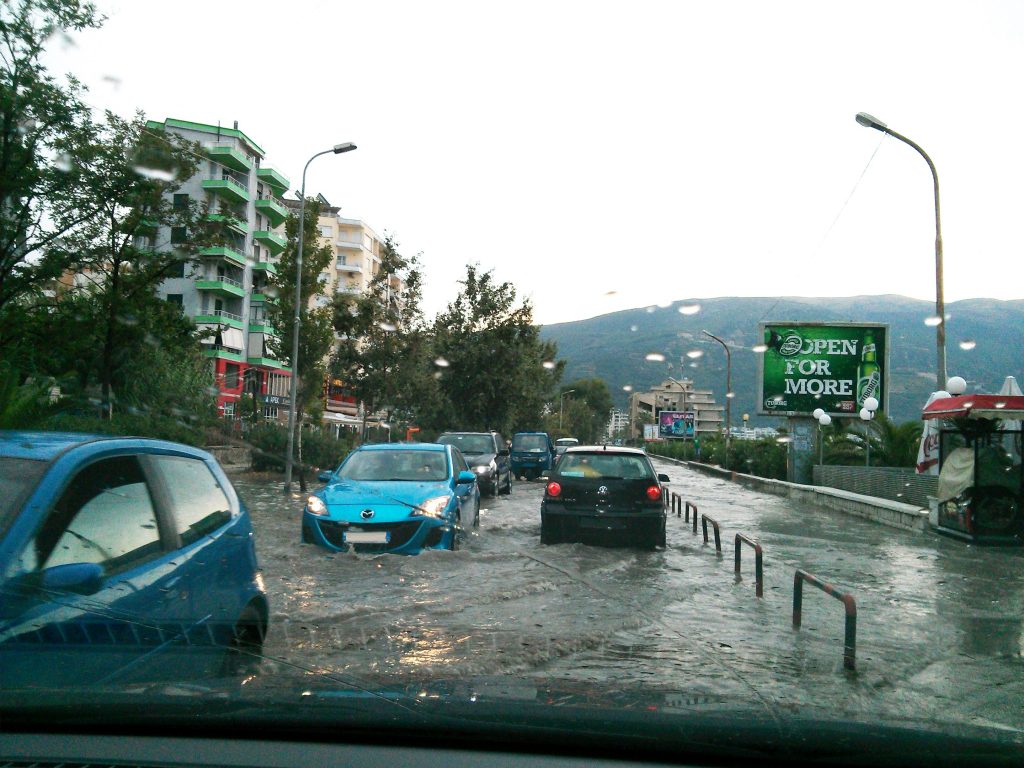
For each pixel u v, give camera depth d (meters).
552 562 9.06
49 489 3.09
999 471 12.89
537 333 38.56
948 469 13.62
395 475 10.02
